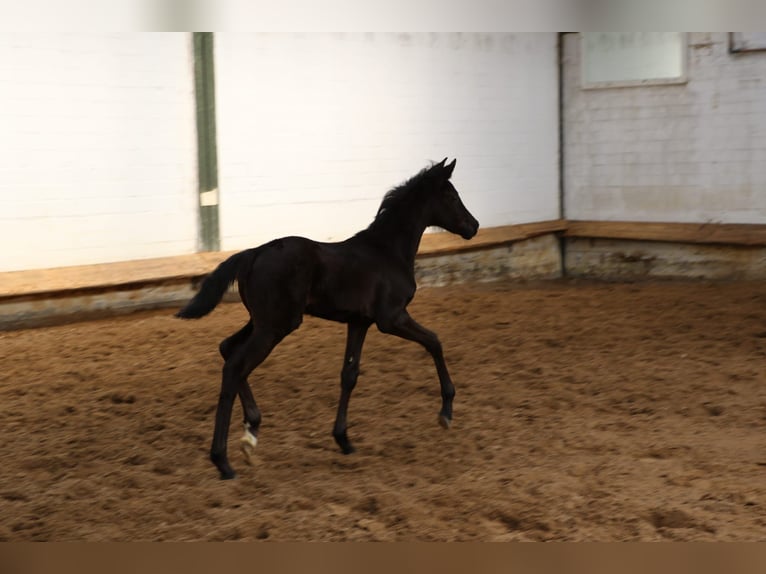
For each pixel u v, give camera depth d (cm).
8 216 936
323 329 947
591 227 1413
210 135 1073
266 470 532
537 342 881
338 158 1192
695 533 430
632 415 643
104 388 719
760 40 1257
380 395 698
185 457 556
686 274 1332
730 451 556
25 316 940
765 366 766
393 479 514
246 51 1095
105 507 468
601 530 435
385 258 548
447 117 1299
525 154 1402
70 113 966
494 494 482
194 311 491
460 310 1063
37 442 586
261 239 1130
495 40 1343
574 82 1427
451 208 589
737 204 1299
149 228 1038
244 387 525
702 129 1318
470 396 693
